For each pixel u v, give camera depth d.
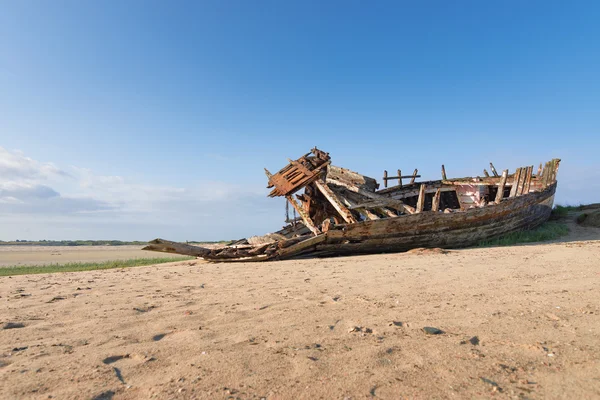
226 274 7.20
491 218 13.35
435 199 11.92
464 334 2.79
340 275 6.35
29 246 45.47
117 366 2.29
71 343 2.80
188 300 4.46
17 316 3.73
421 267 6.96
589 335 2.68
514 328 2.90
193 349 2.58
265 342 2.71
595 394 1.80
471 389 1.88
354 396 1.82
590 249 8.62
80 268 12.76
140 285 5.93
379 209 13.17
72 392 1.91
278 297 4.49
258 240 14.70
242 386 1.96
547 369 2.11
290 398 1.81
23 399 1.84
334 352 2.45
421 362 2.25
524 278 5.23
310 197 14.69
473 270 6.28
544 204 17.23
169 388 1.94
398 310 3.62
